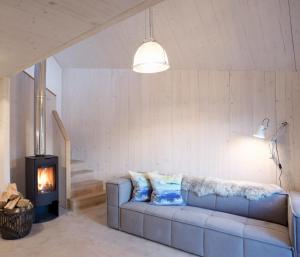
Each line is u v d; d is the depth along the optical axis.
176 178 3.45
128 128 4.54
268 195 2.88
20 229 3.07
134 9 1.54
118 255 2.72
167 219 2.93
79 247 2.89
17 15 1.59
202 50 3.36
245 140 3.46
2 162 3.34
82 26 1.77
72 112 5.12
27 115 4.41
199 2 2.69
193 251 2.74
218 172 3.67
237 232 2.50
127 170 4.55
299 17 2.40
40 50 2.25
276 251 2.30
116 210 3.36
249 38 2.87
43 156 3.80
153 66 2.54
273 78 3.27
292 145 3.15
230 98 3.58
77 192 4.34
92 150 4.91
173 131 4.07
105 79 4.77
